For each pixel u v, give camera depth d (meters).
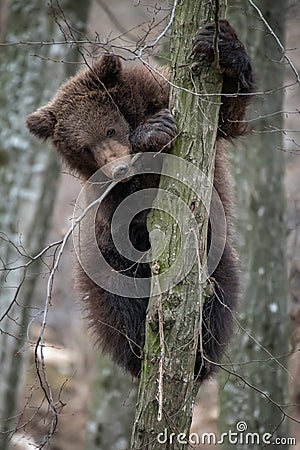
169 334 8.60
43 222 18.12
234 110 10.30
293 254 16.28
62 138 11.43
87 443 19.72
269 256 15.59
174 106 9.13
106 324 11.72
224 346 11.42
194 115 8.91
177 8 9.17
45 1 18.02
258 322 15.35
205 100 8.92
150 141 9.16
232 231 11.83
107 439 19.34
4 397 17.50
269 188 15.66
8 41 18.14
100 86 11.27
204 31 9.05
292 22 17.28
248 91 10.15
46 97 17.89
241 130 10.83
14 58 18.03
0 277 17.30
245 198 15.57
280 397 15.30
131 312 11.60
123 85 11.20
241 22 14.98
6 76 18.03
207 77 9.02
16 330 17.42
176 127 9.01
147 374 8.73
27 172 17.89
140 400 8.77
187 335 8.62
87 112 11.18
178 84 9.06
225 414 15.35
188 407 8.69
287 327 15.77
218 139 10.93
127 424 19.41
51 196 18.25
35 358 8.41
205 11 9.12
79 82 11.52
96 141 11.05
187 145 8.87
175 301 8.59
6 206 17.73
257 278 15.45
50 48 17.91
